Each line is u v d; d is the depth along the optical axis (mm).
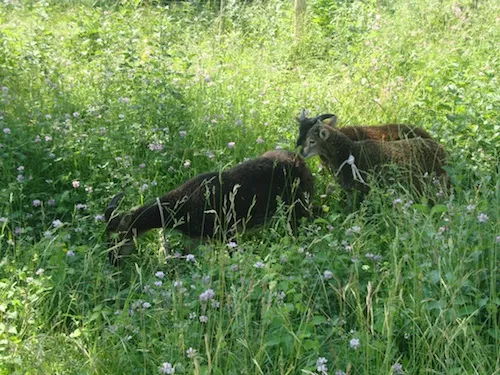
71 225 4828
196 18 8531
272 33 8438
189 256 4262
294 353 3656
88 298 4242
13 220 4789
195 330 3781
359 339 3660
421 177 4891
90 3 9750
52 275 4195
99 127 5531
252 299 3953
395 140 5547
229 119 5914
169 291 4066
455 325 3639
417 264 3980
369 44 7430
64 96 6090
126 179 5121
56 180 5246
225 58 7355
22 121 5586
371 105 6281
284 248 4430
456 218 4148
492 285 3793
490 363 3596
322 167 5578
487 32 7793
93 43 7691
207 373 3447
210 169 5426
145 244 4891
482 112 5539
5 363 3635
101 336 3877
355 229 4246
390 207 4777
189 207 4777
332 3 8844
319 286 4066
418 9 8500
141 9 8250
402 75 6938
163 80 5922
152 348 3758
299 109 6258
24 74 6398
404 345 3789
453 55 7230
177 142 5484
